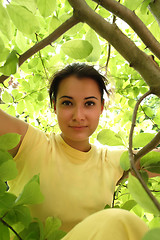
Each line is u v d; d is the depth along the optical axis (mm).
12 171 647
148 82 723
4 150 704
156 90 717
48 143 1031
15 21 710
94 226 539
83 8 709
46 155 989
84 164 1007
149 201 469
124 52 716
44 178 951
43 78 1585
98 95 996
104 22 706
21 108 1640
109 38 715
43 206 915
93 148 1087
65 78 969
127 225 529
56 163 981
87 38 898
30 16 708
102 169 1023
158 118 1616
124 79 1710
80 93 943
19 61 792
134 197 490
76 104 946
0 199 627
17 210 635
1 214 636
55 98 1051
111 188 1000
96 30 728
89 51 763
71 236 575
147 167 818
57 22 857
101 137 782
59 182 951
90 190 961
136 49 709
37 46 786
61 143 1027
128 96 1739
